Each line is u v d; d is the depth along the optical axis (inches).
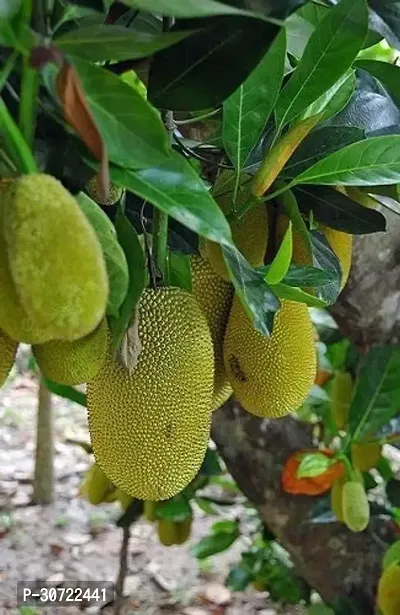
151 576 163.9
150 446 44.8
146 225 50.1
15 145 29.0
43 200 27.5
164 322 44.6
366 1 42.1
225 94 37.9
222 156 55.8
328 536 90.1
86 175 32.7
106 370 44.3
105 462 46.4
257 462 91.0
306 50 44.0
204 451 47.8
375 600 89.1
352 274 77.4
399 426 77.9
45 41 27.7
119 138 30.5
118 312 36.3
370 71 54.8
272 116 51.4
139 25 44.1
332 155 45.8
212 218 32.1
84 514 186.7
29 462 215.3
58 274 26.9
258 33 35.7
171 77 37.8
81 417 241.3
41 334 30.3
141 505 107.0
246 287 40.3
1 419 239.5
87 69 29.5
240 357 49.3
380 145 45.3
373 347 80.4
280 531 92.3
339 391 94.0
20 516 184.2
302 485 81.1
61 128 32.9
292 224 48.4
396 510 95.1
